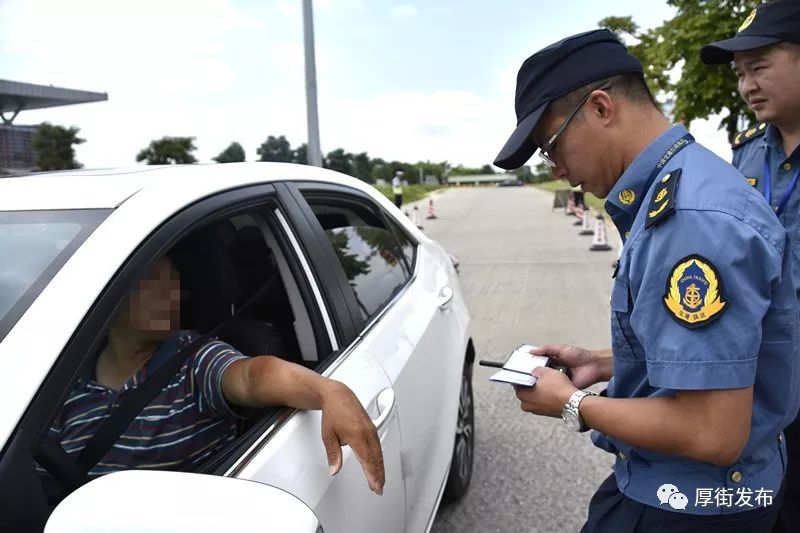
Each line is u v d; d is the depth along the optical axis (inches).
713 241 42.8
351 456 59.6
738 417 42.8
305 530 37.1
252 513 37.2
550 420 149.7
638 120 50.3
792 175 81.4
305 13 374.9
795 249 79.9
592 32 50.6
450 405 99.3
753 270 42.9
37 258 49.2
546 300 276.1
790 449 75.9
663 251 44.6
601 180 52.4
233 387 57.2
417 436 79.5
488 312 258.5
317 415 58.6
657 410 45.8
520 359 61.9
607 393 55.8
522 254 421.4
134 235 49.8
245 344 69.1
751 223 43.4
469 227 645.9
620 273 49.6
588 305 264.1
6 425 39.3
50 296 45.2
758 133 88.7
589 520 58.8
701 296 42.4
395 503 68.6
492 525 108.6
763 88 76.0
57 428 52.2
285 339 72.2
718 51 78.7
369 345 75.3
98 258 47.4
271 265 74.8
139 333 56.0
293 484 51.1
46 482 44.5
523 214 799.1
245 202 64.5
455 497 113.6
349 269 83.3
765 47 74.2
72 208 54.4
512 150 52.0
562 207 849.5
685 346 42.7
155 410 57.2
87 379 54.8
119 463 55.9
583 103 50.1
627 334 50.1
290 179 78.0
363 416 53.4
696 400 43.5
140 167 72.7
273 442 53.1
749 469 50.0
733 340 42.0
